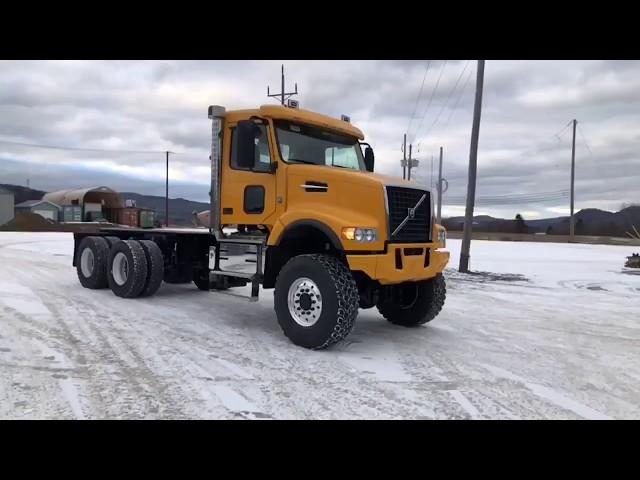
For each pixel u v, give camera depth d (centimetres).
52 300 873
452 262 1980
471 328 750
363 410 408
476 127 1622
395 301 731
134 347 580
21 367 492
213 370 502
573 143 4791
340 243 582
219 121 757
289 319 612
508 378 504
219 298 955
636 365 564
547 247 3409
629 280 1437
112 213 5081
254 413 395
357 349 607
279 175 682
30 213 5244
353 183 612
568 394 460
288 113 698
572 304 1002
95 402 407
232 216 742
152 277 910
